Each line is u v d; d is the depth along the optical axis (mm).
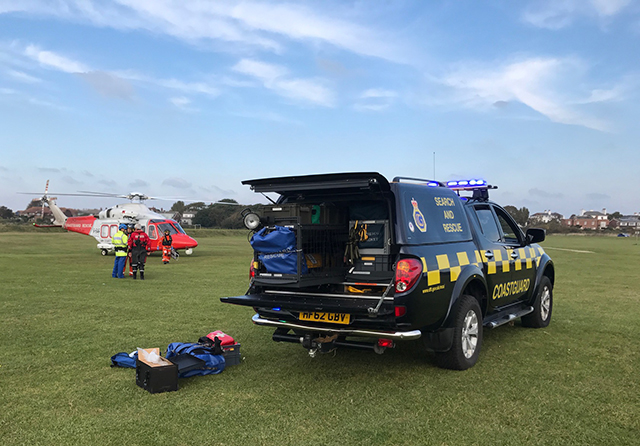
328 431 3527
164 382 4375
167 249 19328
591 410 3947
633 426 3633
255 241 4664
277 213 4738
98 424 3643
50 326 7090
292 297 4793
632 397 4254
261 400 4176
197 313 8195
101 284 12094
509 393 4352
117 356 5164
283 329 5125
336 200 5039
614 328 7266
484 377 4828
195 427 3596
